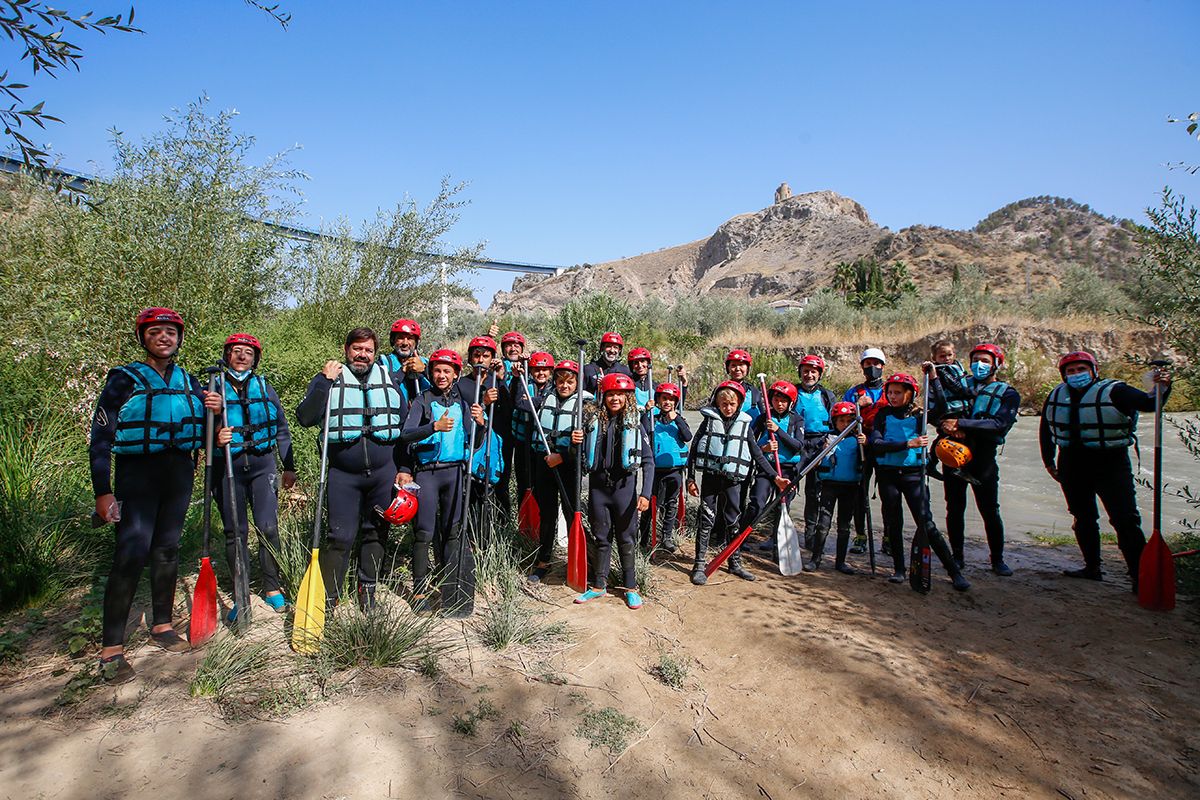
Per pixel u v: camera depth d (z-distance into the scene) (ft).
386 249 36.22
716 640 14.49
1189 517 26.14
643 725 11.28
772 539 22.09
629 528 16.16
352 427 13.70
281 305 32.37
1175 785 10.03
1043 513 27.94
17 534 14.80
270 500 14.98
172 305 24.27
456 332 68.03
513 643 13.74
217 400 12.94
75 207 22.90
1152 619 15.69
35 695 11.03
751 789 9.88
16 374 20.86
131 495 12.05
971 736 11.14
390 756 10.02
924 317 84.12
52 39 9.68
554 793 9.61
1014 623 15.51
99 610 13.47
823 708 11.87
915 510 17.71
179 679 11.65
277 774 9.48
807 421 22.33
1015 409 18.52
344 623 13.02
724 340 84.38
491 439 18.19
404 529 18.56
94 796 8.87
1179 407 53.47
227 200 26.45
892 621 15.56
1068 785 10.02
